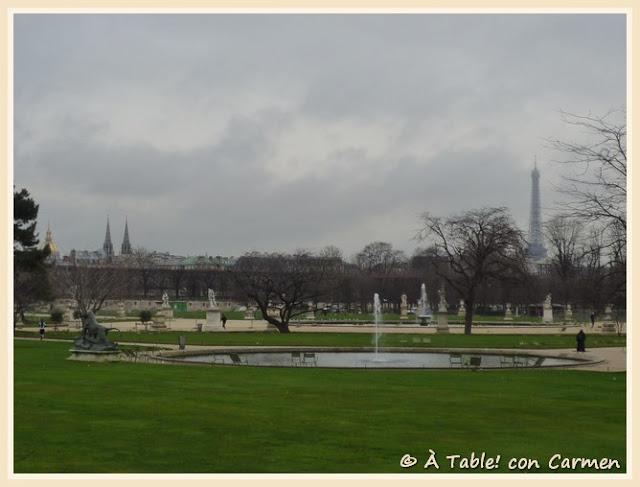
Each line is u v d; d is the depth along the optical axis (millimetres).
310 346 79562
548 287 178875
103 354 60844
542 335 103938
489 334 105625
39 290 132375
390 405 38062
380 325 131375
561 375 52906
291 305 110312
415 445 29141
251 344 82625
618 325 109250
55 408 35969
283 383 46594
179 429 31359
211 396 40438
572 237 163625
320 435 30547
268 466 25766
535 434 31406
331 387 44750
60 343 82250
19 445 28297
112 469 25203
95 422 32625
